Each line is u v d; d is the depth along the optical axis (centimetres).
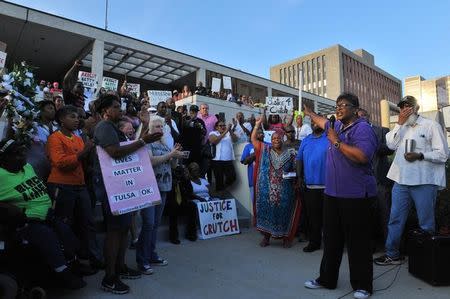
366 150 374
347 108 397
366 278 390
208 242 629
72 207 433
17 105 433
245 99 2188
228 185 800
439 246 417
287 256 547
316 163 570
